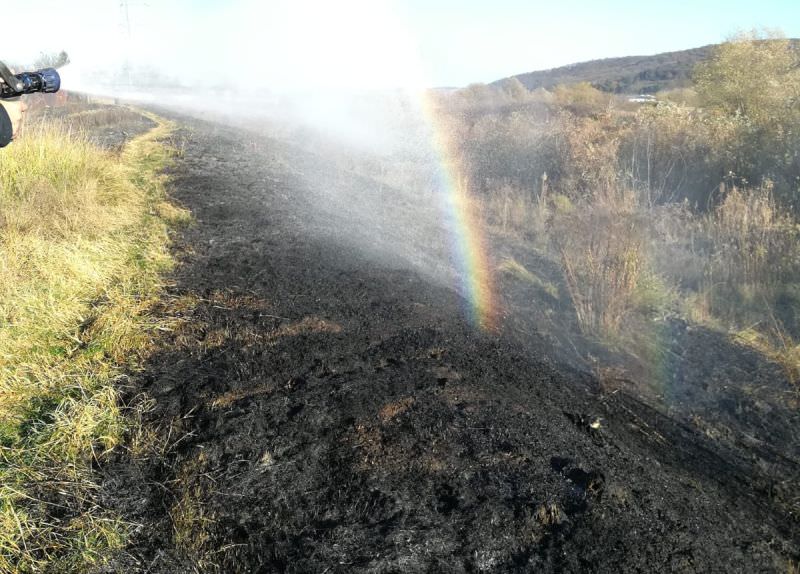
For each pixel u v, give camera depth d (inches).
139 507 97.7
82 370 133.3
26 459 104.0
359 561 89.2
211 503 98.7
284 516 97.2
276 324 163.8
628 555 95.7
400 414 126.1
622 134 424.5
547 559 93.0
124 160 394.6
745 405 154.4
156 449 110.9
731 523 110.6
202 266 204.1
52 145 284.0
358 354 152.1
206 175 370.6
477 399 136.4
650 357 176.2
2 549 86.3
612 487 111.0
